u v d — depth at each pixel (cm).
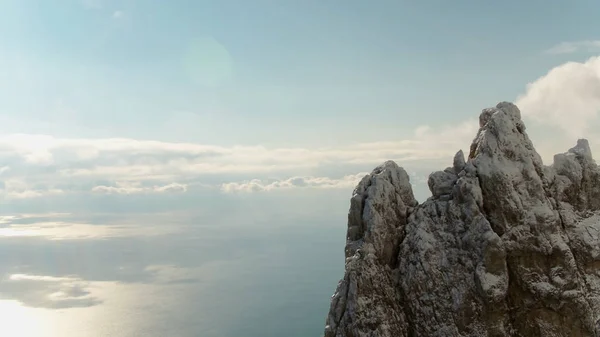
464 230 4222
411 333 4250
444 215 4350
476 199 4194
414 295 4241
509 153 4259
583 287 4109
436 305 4159
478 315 4069
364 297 4253
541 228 4066
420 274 4238
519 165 4234
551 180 4372
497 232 4175
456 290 4122
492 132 4334
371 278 4275
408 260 4341
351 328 4222
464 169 4366
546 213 4091
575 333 4006
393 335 4184
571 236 4244
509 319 4138
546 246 4038
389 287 4338
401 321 4259
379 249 4384
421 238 4319
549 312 4062
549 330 4038
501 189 4156
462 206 4269
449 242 4256
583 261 4194
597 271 4206
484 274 4006
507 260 4141
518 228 4103
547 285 4028
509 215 4134
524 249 4078
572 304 3991
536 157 4369
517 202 4128
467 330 4069
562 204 4341
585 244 4188
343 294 4372
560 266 4028
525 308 4109
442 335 4094
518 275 4103
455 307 4091
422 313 4197
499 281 3994
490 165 4228
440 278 4194
